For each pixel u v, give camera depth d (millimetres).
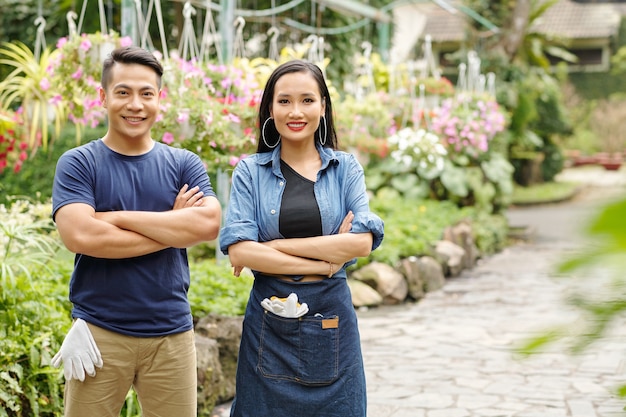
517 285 7609
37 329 3381
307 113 2494
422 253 7582
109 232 2250
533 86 15367
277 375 2436
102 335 2309
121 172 2355
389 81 10438
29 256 3549
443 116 9836
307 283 2438
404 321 6117
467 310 6504
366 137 8969
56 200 2293
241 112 5020
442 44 22844
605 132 20688
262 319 2473
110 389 2346
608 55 25109
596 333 738
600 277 672
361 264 7012
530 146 16703
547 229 12172
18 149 5570
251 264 2441
